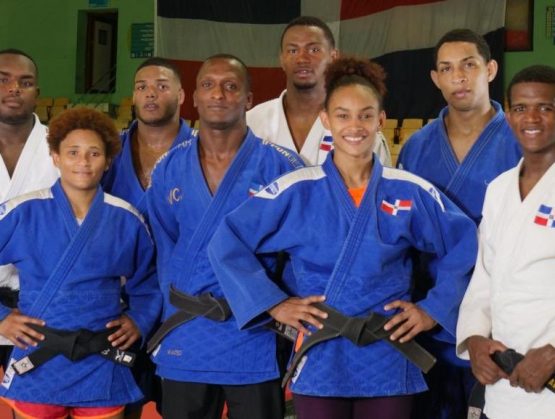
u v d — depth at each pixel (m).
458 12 8.27
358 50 8.64
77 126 2.59
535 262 2.16
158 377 2.97
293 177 2.40
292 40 3.06
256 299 2.35
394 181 2.41
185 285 2.57
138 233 2.69
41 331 2.51
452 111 2.78
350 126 2.35
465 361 2.66
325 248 2.34
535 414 2.13
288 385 2.42
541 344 2.13
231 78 2.60
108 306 2.61
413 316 2.32
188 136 3.14
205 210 2.59
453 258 2.43
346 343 2.31
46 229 2.56
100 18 10.69
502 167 2.70
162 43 9.25
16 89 2.92
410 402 2.36
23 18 10.61
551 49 8.38
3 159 2.97
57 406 2.54
